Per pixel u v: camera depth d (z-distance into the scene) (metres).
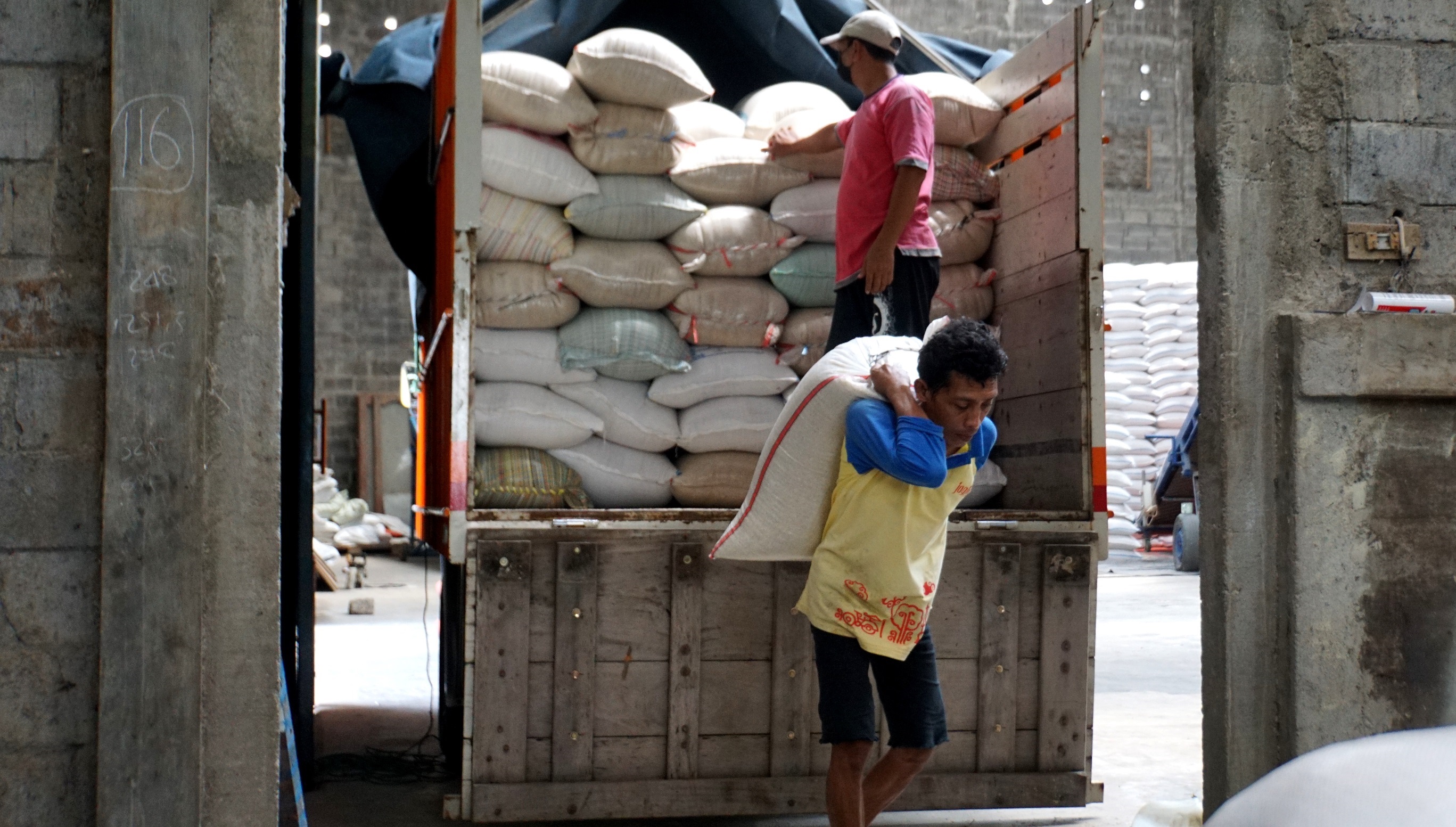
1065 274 3.43
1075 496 3.36
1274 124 2.59
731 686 3.12
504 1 4.07
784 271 3.67
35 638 2.03
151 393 2.02
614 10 4.25
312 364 3.64
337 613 7.62
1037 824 3.36
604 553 3.04
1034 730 3.27
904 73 4.48
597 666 3.04
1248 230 2.58
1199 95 2.63
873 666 2.74
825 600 2.58
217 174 2.07
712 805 3.09
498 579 2.97
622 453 3.54
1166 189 14.55
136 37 2.02
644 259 3.53
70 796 2.04
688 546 3.07
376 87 4.09
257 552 2.08
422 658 5.91
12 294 2.03
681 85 3.43
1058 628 3.26
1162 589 8.77
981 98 3.90
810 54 4.36
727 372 3.61
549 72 3.42
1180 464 9.93
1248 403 2.58
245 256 2.08
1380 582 2.58
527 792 2.98
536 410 3.40
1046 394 3.54
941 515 2.59
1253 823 0.87
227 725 2.08
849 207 3.38
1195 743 4.32
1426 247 2.64
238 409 2.08
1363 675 2.57
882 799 2.68
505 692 2.98
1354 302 2.63
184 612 2.03
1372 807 0.84
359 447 13.09
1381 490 2.58
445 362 3.35
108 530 2.01
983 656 3.23
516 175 3.37
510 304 3.42
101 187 2.06
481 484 3.30
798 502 2.66
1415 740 0.91
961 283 3.87
